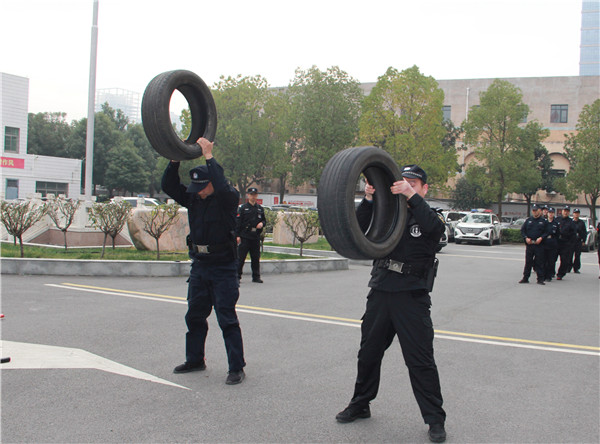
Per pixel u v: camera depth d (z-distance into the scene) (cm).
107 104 7712
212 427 366
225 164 4378
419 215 353
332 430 368
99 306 754
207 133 461
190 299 481
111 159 5756
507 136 3647
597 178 3494
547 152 4909
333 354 552
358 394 386
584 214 4938
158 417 379
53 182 4434
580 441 361
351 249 339
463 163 5112
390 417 395
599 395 454
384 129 3228
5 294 821
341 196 332
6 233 1493
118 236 1515
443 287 1098
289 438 353
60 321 657
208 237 464
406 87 3178
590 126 3616
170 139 409
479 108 3706
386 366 523
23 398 407
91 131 1655
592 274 1501
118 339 583
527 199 4759
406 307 366
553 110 5278
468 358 558
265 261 1198
